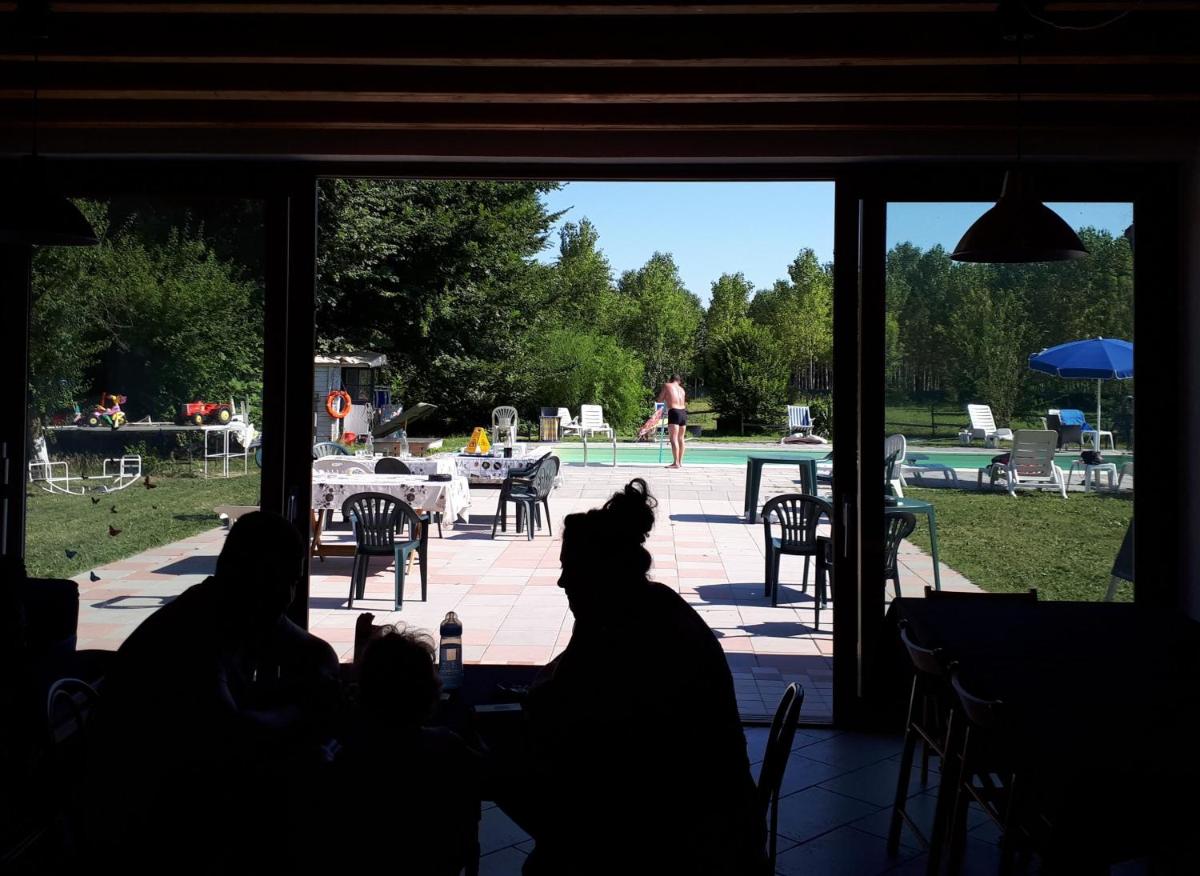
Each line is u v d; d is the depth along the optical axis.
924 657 2.97
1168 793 2.04
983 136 4.39
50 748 2.42
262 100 4.30
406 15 3.54
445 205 20.73
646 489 2.24
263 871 2.10
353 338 19.91
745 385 27.78
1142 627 3.31
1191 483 4.39
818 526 8.15
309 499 4.68
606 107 4.33
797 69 3.88
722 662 2.11
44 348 4.75
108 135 4.55
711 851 2.01
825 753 4.31
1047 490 4.57
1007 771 2.72
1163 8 3.12
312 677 2.56
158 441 4.73
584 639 2.10
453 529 10.50
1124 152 4.36
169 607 2.27
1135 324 4.48
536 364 23.53
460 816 1.86
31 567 4.74
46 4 3.19
